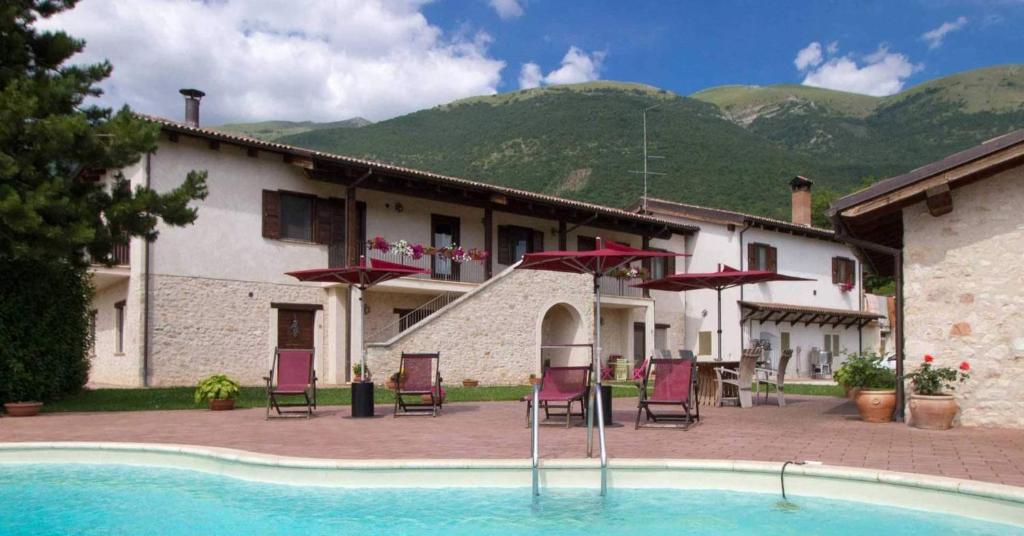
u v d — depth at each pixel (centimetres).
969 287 1004
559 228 2592
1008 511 529
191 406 1320
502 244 2514
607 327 2684
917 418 980
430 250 2209
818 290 3394
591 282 2467
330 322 2020
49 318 1323
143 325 1730
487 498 635
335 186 2100
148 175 1733
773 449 783
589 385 1011
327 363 2017
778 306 3053
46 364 1318
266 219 1942
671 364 1023
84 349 1446
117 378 1827
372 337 2116
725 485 655
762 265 3105
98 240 1257
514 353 2183
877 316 3550
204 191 1371
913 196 1025
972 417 990
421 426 1029
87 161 1224
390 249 2136
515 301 2205
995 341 981
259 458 710
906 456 729
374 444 833
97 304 1969
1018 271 973
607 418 1043
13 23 1262
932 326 1025
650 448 793
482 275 2417
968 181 1008
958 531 520
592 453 750
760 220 3002
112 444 798
